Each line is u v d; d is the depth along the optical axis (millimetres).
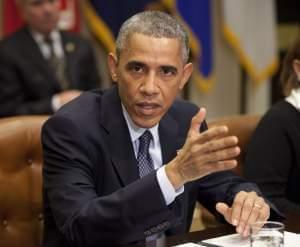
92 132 3615
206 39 10047
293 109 4828
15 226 4426
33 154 4496
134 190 3088
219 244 3186
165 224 3139
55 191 3391
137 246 3146
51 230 3686
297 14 11930
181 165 3027
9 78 7762
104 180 3613
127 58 3342
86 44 8359
